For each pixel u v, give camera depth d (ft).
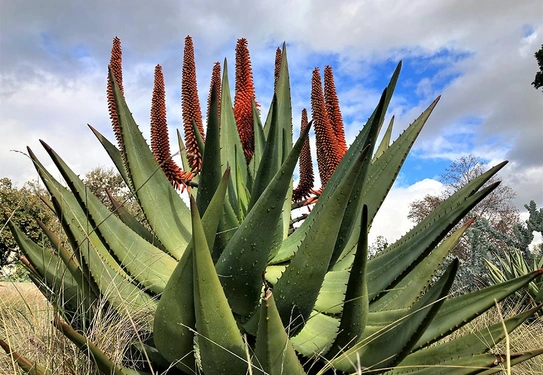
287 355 2.82
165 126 5.77
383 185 4.55
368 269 4.17
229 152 5.57
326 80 5.62
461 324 3.42
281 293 3.25
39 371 3.07
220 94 5.74
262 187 4.13
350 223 3.79
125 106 4.66
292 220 5.89
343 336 3.22
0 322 4.49
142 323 3.92
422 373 3.42
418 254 3.76
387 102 3.87
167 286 3.12
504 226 48.21
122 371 3.09
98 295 3.82
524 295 10.38
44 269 4.15
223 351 2.97
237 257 3.33
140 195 4.63
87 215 3.88
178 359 3.29
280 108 5.83
